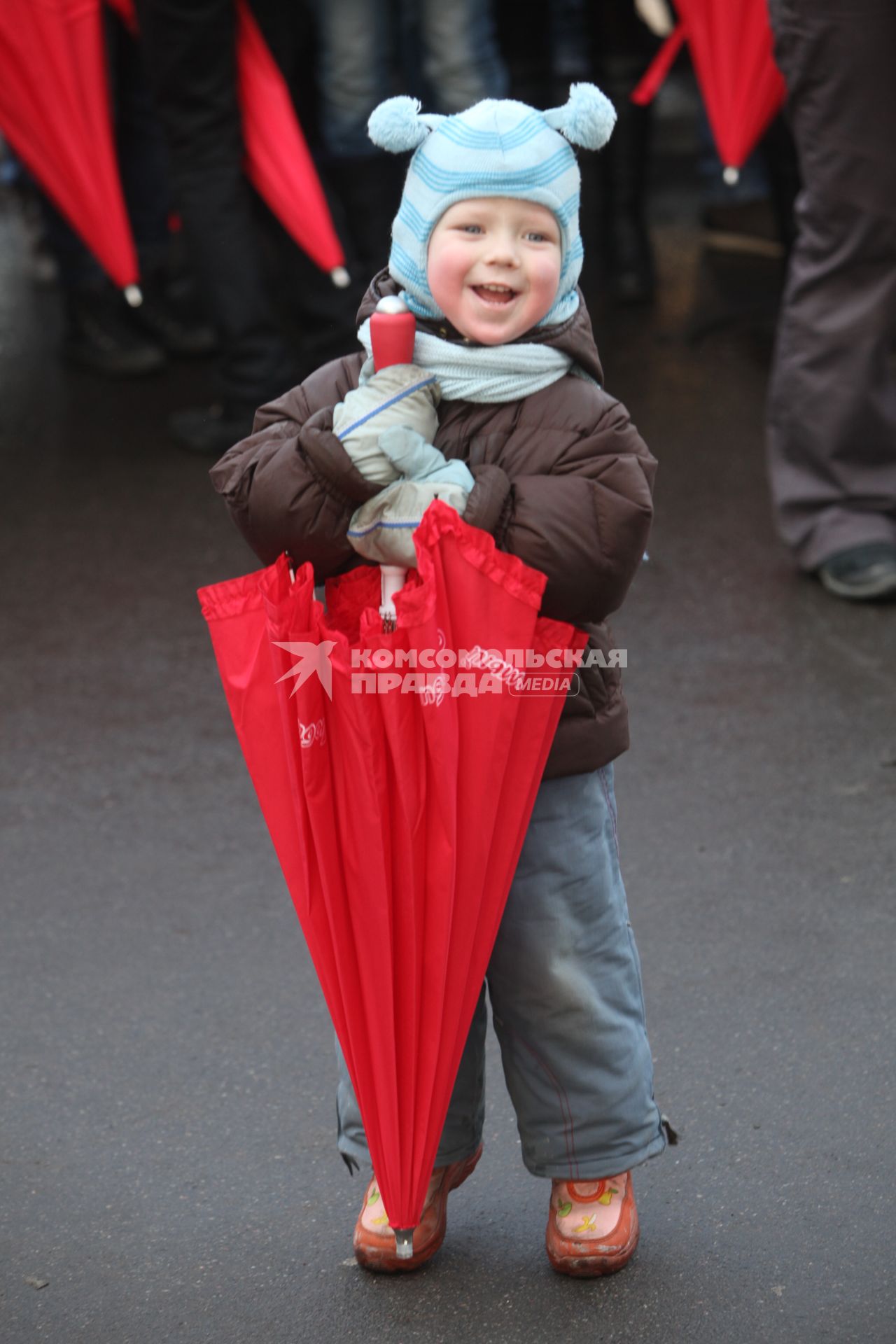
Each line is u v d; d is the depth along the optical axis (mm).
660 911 4445
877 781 5062
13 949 4414
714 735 5375
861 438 6172
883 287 5953
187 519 7352
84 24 6836
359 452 2797
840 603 6238
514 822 2852
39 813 5105
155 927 4500
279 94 7141
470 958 2857
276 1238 3375
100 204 7059
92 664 6090
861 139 5703
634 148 9633
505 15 10930
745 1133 3604
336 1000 2871
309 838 2781
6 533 7289
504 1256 3299
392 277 2977
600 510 2797
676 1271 3223
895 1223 3324
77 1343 3109
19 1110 3783
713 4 6668
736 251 10742
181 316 9508
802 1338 3039
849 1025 3955
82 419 8656
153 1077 3887
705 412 8297
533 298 2846
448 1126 3225
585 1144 3141
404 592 2602
